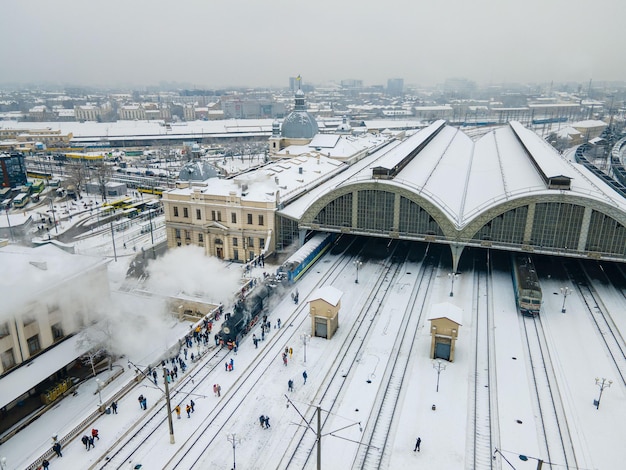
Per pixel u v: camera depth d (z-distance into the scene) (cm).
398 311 7506
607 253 7969
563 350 6378
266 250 9631
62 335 6444
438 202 8775
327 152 14950
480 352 6366
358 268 9138
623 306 7562
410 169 10625
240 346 6588
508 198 8144
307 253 9000
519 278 7606
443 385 5694
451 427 5000
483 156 14462
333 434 4909
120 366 6519
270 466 4531
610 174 17750
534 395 5494
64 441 4862
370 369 6016
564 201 7900
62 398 5888
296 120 15638
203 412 5275
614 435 4856
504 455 4606
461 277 8825
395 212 8988
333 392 5581
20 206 15025
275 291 7819
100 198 16425
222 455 4675
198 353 6412
